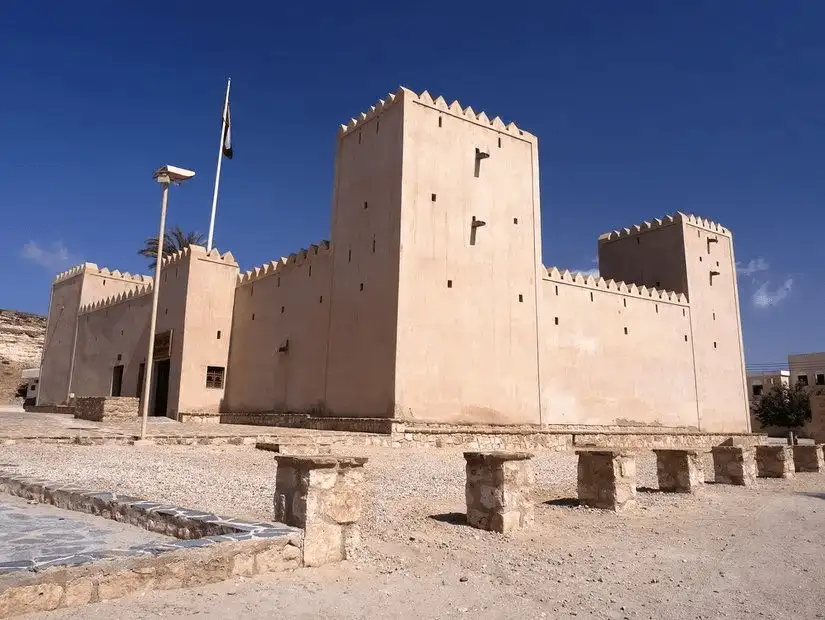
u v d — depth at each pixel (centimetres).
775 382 5238
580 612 480
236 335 2666
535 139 2391
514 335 2155
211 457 1306
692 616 482
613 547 702
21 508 744
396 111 2041
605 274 3306
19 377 4684
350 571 542
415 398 1856
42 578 385
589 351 2489
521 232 2258
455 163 2109
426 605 470
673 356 2802
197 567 460
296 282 2380
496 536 723
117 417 2077
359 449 1577
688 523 869
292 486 566
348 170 2227
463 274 2052
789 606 512
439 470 1298
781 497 1188
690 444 2628
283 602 441
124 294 3081
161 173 1473
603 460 949
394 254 1923
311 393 2189
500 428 2017
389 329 1884
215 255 2675
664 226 3061
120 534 594
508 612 470
